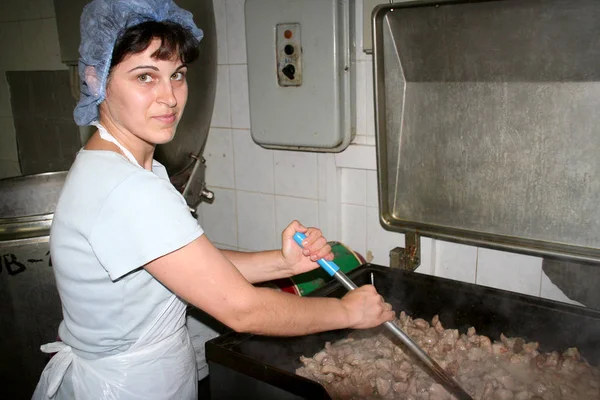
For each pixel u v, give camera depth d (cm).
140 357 98
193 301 84
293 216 180
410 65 137
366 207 165
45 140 241
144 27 79
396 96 142
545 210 127
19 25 233
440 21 125
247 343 112
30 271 148
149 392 98
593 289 132
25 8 228
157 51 80
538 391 113
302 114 156
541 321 124
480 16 118
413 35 131
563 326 121
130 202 81
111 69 82
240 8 172
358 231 169
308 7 146
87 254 87
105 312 92
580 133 119
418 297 141
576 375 115
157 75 83
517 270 145
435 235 141
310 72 151
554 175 124
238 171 190
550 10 109
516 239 131
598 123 116
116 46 79
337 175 166
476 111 131
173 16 88
